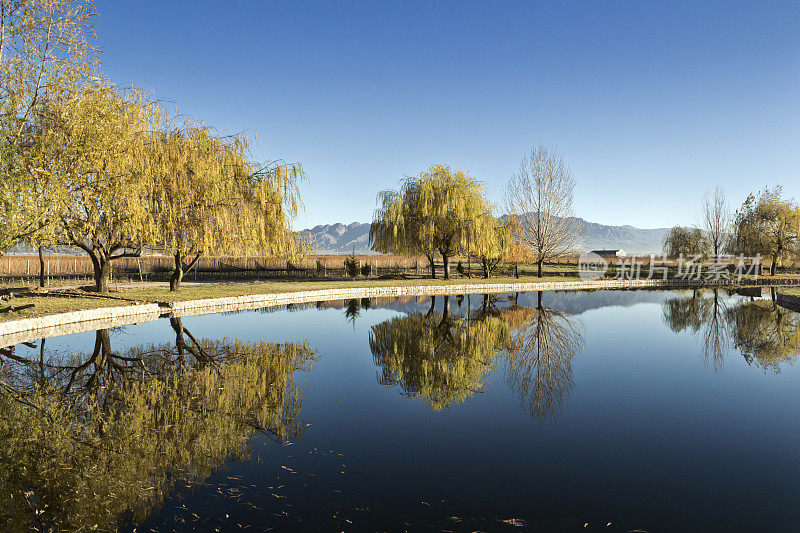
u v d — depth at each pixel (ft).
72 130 41.22
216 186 53.67
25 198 37.29
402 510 12.51
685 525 11.85
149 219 49.60
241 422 19.62
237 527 11.55
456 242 96.78
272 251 63.77
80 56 42.22
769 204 133.59
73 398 22.41
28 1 38.34
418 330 45.32
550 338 41.88
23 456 15.89
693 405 22.45
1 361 29.17
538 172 114.52
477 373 29.01
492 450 16.94
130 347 34.09
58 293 53.88
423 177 96.17
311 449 16.89
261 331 42.60
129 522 11.85
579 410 21.70
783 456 16.47
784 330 47.06
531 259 137.39
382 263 137.28
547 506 12.82
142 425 18.95
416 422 19.93
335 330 44.09
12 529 11.45
